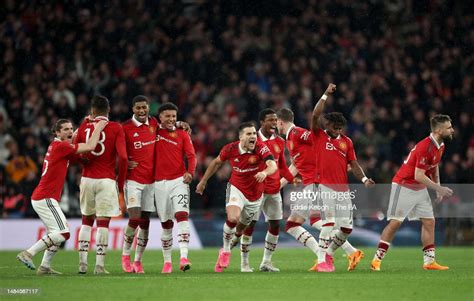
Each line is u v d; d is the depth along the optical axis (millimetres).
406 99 92688
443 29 101688
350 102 90375
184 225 45250
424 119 91750
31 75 90438
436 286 37156
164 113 45719
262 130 47000
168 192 45562
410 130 88125
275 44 97438
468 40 100750
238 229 46812
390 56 98438
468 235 78062
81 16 96812
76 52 92375
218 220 76250
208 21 99875
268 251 47156
